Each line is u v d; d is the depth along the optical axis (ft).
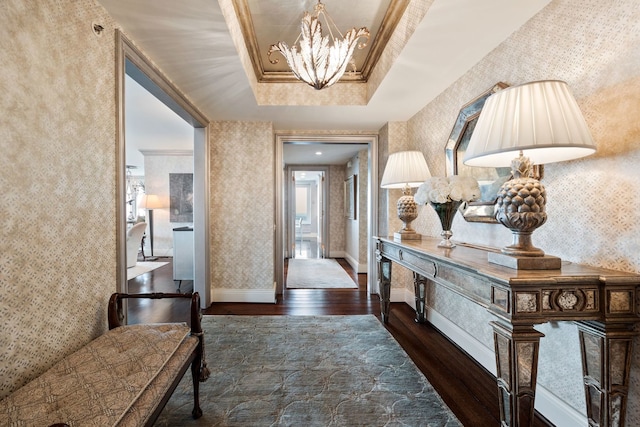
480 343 6.93
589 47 4.25
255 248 11.75
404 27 6.31
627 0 3.76
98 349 4.01
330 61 5.90
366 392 5.79
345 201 22.06
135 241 17.76
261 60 8.80
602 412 3.59
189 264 13.17
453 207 6.29
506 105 3.95
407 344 7.93
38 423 2.70
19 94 3.43
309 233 41.37
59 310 4.03
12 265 3.37
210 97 9.12
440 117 8.73
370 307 11.09
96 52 4.79
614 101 3.92
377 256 9.52
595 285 3.52
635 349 3.64
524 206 4.01
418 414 5.17
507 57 5.90
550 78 4.89
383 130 12.18
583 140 3.53
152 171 21.36
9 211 3.33
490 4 4.96
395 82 8.02
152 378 3.56
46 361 3.82
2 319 3.26
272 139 11.76
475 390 5.93
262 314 10.27
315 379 6.22
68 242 4.20
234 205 11.72
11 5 3.34
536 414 5.22
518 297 3.46
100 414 2.86
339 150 17.51
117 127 5.30
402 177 8.02
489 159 4.74
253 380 6.18
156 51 6.43
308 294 12.89
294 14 6.75
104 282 4.98
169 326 4.88
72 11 4.26
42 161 3.76
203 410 5.24
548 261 3.90
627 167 3.78
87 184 4.58
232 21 6.04
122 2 4.86
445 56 6.67
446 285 5.22
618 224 3.89
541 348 5.15
